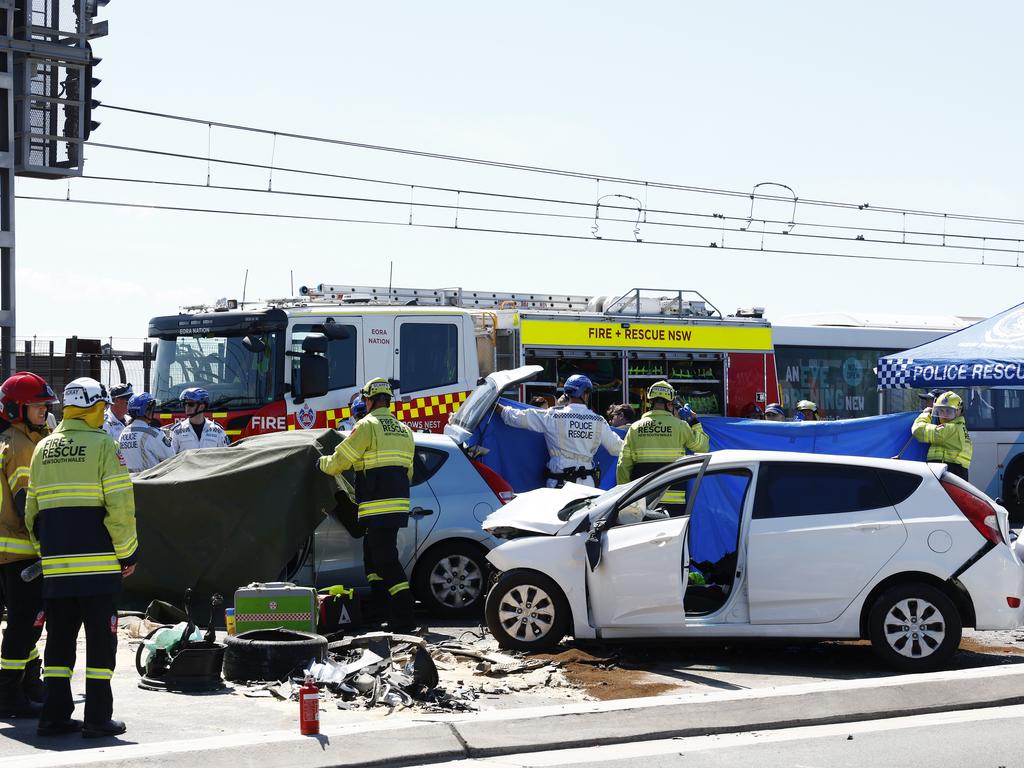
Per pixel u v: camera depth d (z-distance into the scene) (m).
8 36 21.17
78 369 26.02
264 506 11.34
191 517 11.35
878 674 9.52
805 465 9.81
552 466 13.95
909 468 9.79
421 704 8.20
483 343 19.42
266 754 6.84
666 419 13.05
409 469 11.41
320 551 11.81
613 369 20.20
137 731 7.46
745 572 9.65
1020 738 7.51
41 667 8.64
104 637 7.22
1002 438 23.09
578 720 7.68
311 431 12.21
